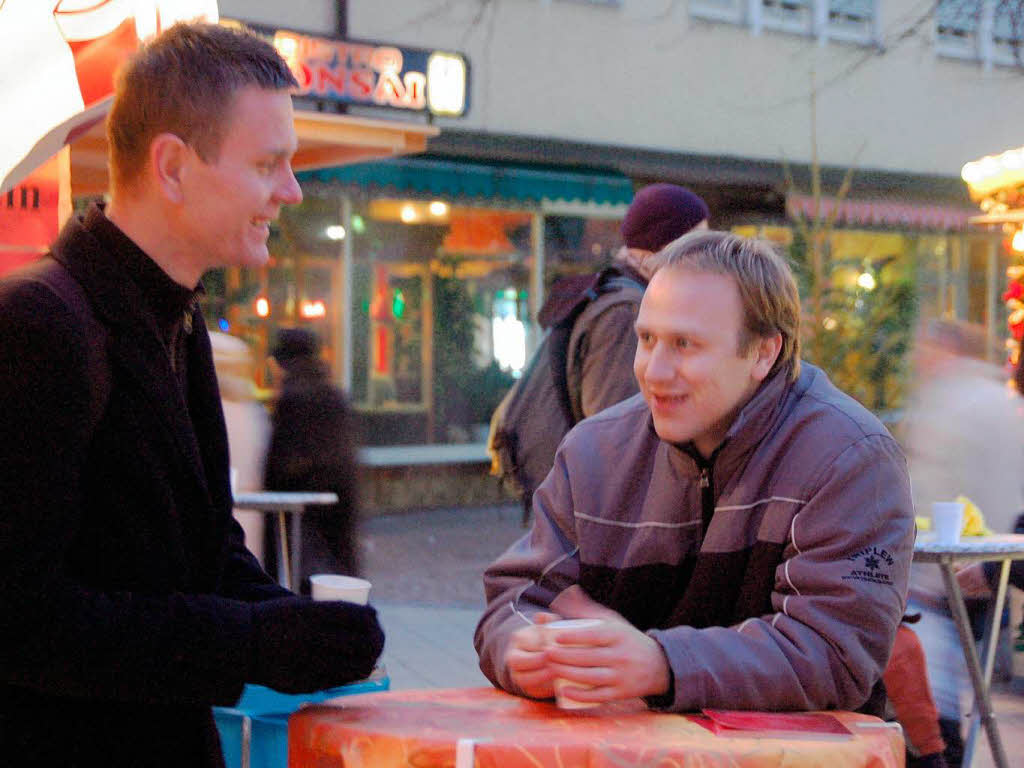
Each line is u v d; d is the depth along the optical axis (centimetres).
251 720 243
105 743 170
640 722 175
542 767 158
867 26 1470
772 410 198
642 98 1323
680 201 387
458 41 1209
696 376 194
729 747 160
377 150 742
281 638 167
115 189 177
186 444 176
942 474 496
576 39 1277
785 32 1414
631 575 209
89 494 166
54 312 160
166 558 172
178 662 161
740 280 195
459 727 170
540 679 185
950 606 411
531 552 219
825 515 191
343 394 550
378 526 1152
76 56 228
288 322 1183
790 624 187
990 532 471
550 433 388
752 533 198
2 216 303
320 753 171
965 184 1541
